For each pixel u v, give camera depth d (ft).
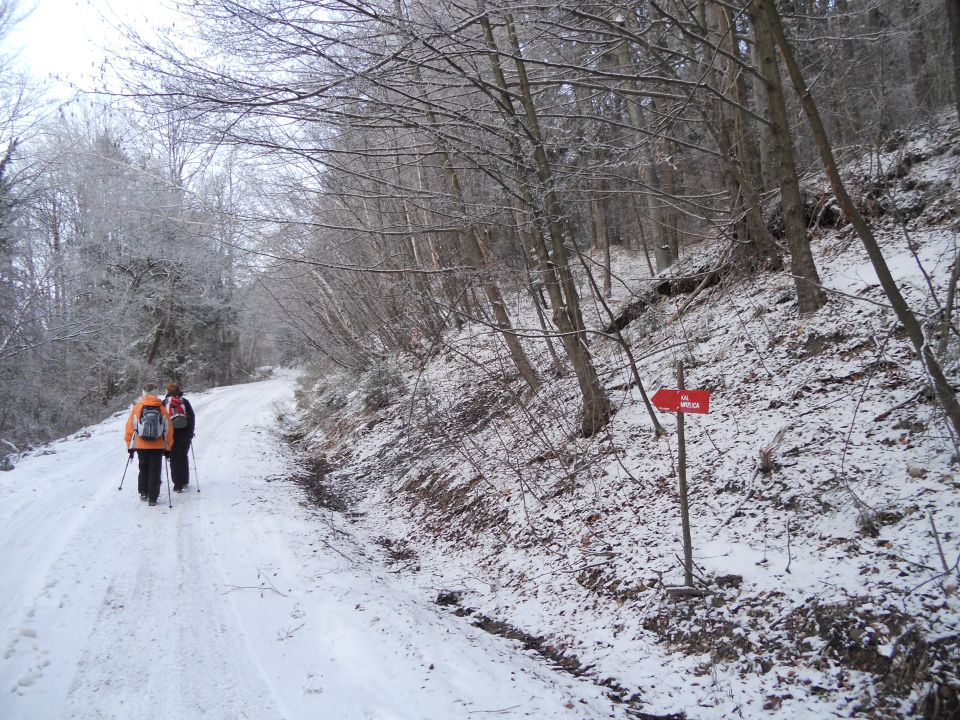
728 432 21.70
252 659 15.17
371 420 49.11
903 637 12.03
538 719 12.21
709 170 36.29
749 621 14.57
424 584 23.09
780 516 16.97
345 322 57.52
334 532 27.78
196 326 104.58
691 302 33.50
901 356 19.57
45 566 20.45
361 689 13.57
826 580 14.19
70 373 77.15
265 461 41.86
